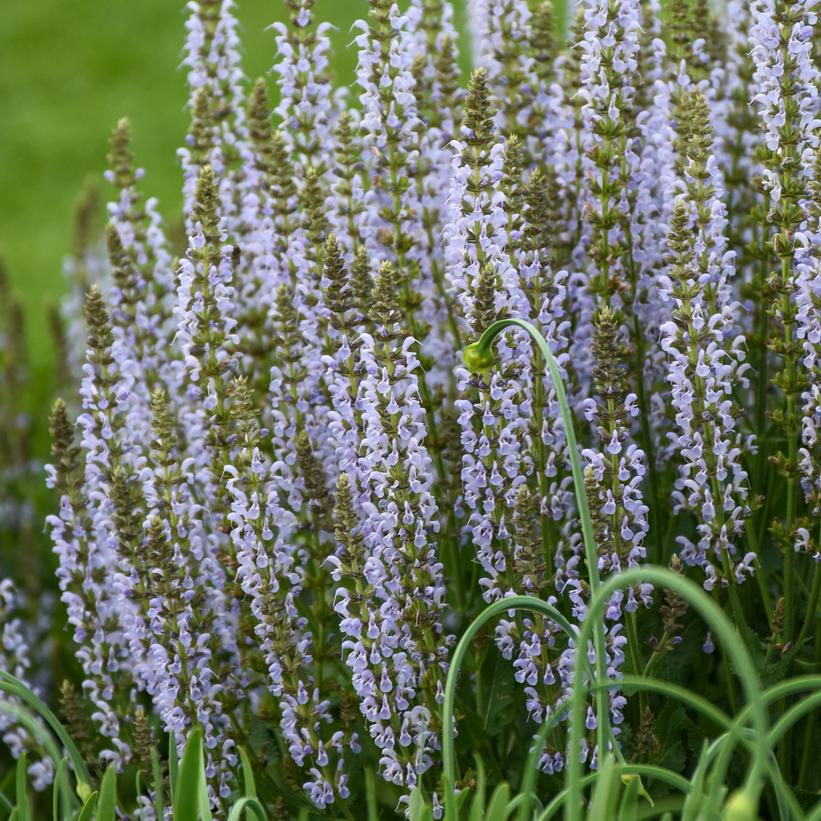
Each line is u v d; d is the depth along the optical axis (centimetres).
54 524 634
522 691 625
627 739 602
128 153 698
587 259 672
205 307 601
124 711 662
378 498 597
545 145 723
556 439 605
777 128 595
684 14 682
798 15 581
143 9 2634
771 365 706
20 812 494
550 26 712
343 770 623
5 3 2758
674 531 671
